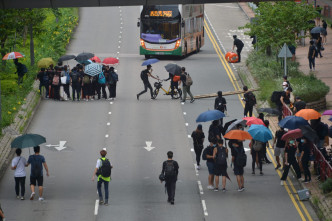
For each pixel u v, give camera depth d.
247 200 53.00
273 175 59.22
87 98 85.69
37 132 72.06
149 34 109.94
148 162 62.75
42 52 112.31
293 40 97.44
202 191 55.12
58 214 49.97
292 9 96.31
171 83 86.06
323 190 52.62
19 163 52.78
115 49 120.75
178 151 66.12
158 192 54.81
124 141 69.19
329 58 104.88
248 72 99.50
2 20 90.31
